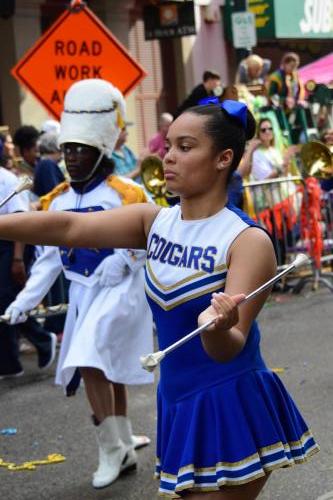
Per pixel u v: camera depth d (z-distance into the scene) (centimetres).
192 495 400
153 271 412
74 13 1081
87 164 655
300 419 426
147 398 861
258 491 407
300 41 2439
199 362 404
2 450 748
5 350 975
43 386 941
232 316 356
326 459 672
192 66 2128
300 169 1431
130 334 650
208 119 402
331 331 1073
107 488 650
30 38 1730
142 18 2020
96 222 429
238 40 1655
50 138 1145
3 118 1745
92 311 646
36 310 985
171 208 423
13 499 647
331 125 1697
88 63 1090
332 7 2395
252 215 1286
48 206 676
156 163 1116
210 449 397
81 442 758
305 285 1363
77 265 658
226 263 397
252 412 401
